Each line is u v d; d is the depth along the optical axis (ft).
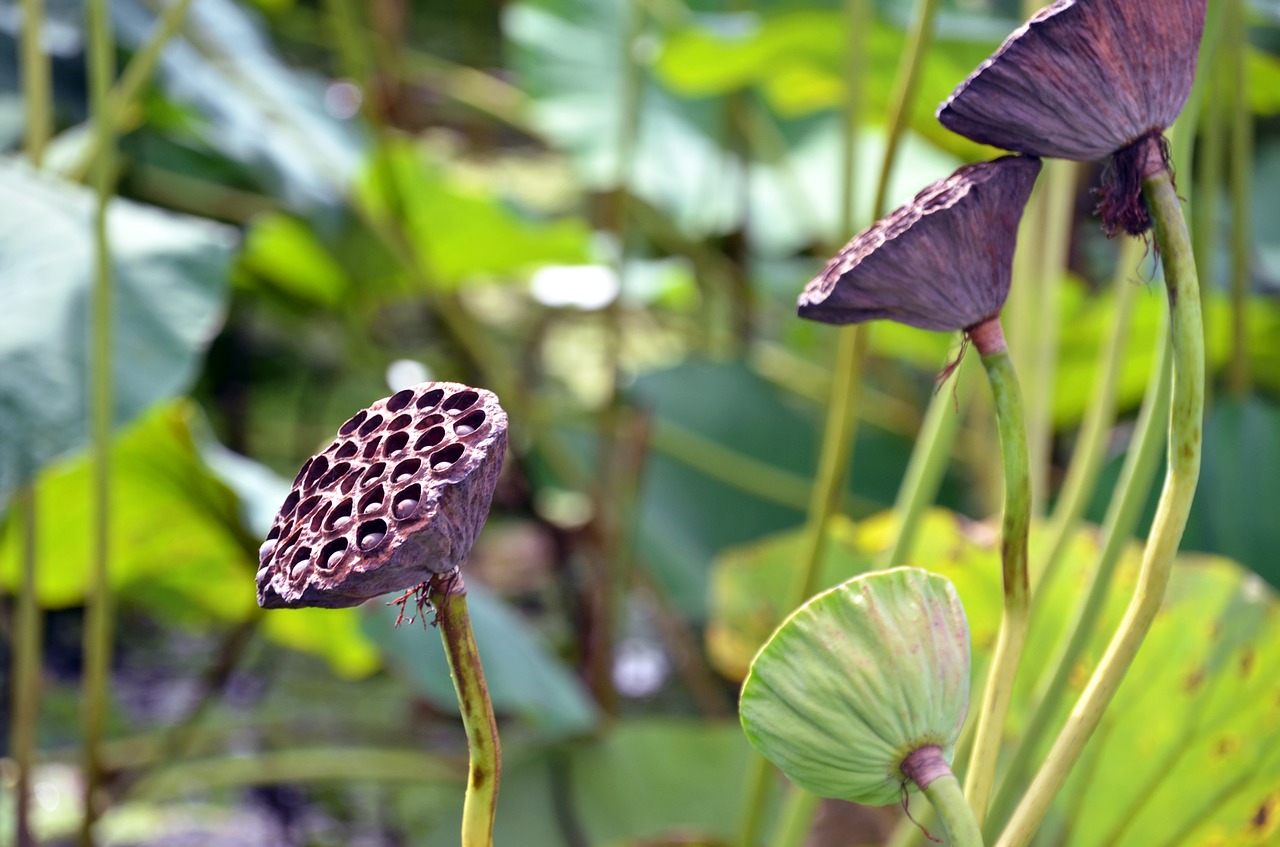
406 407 4.11
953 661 4.22
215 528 12.79
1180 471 4.25
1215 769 6.53
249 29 18.12
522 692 11.59
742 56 13.70
